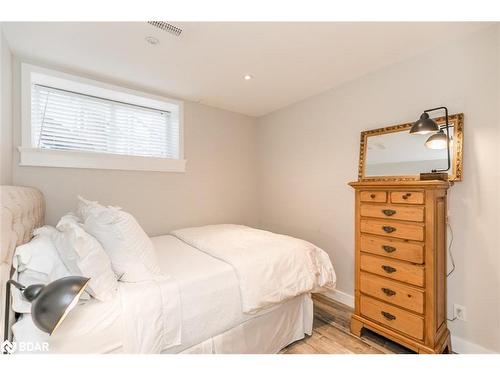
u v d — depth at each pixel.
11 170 1.79
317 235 2.68
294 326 1.77
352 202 2.33
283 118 3.10
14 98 1.84
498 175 1.49
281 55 1.88
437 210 1.48
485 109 1.54
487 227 1.53
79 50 1.79
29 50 1.78
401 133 1.95
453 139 1.65
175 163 2.71
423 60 1.83
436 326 1.46
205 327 1.25
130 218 1.27
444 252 1.58
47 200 1.98
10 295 0.84
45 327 0.68
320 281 1.83
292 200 2.99
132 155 2.41
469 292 1.59
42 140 2.05
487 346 1.52
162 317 1.11
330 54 1.88
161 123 2.75
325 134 2.58
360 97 2.25
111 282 1.09
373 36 1.65
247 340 1.46
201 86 2.45
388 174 2.01
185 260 1.58
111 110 2.41
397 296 1.58
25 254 1.01
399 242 1.57
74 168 2.11
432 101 1.79
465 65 1.63
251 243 1.91
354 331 1.83
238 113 3.31
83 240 1.04
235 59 1.94
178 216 2.76
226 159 3.19
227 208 3.21
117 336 0.99
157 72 2.14
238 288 1.42
